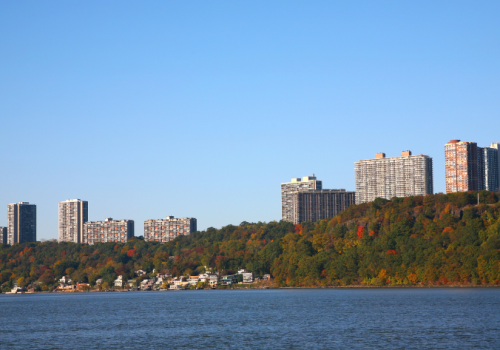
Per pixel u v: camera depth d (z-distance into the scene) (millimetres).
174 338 166125
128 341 162375
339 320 195750
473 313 199750
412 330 166000
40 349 152500
